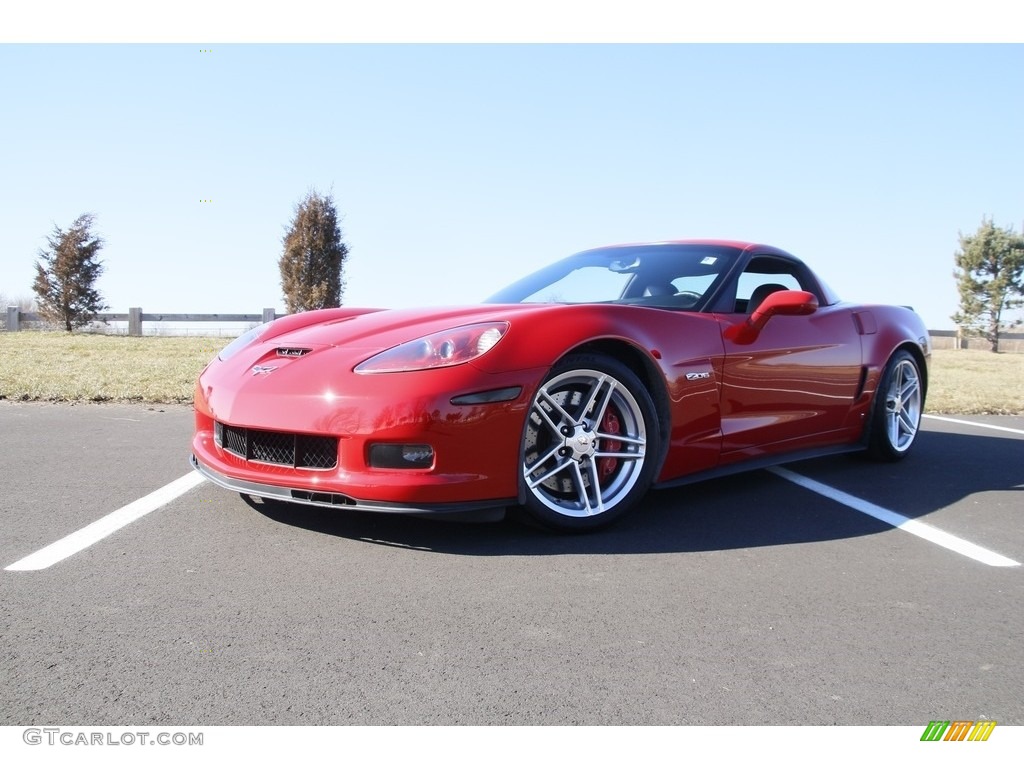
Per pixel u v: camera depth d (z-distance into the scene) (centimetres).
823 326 367
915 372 432
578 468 266
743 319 324
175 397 590
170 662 166
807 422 358
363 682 160
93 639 176
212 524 266
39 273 1709
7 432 446
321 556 236
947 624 198
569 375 260
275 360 268
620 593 213
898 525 293
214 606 197
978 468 411
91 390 607
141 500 296
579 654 175
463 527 271
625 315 279
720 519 296
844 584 226
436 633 184
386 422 232
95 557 232
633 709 152
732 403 313
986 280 2648
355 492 235
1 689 153
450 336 248
